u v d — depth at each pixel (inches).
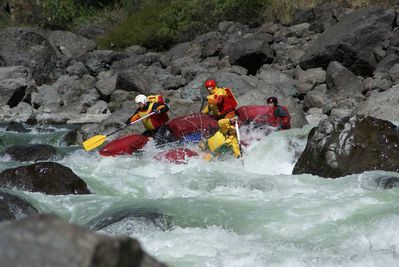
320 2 2514.8
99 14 3361.2
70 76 2440.9
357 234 685.9
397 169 962.7
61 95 2220.7
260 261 600.7
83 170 1088.8
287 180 978.7
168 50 2824.8
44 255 177.9
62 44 2866.6
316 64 2033.7
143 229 715.4
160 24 2883.9
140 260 197.6
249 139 1267.2
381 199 810.8
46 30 3019.2
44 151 1237.1
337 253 628.7
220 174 1002.1
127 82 2069.4
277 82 1925.4
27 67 2564.0
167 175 1009.5
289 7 2518.5
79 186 924.6
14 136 1624.0
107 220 746.8
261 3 2642.7
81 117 1971.0
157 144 1290.6
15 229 182.4
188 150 1193.4
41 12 3464.6
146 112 1316.4
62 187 904.9
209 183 962.1
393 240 667.4
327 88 1852.9
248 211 797.2
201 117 1348.4
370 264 588.7
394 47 1925.4
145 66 2460.6
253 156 1194.0
